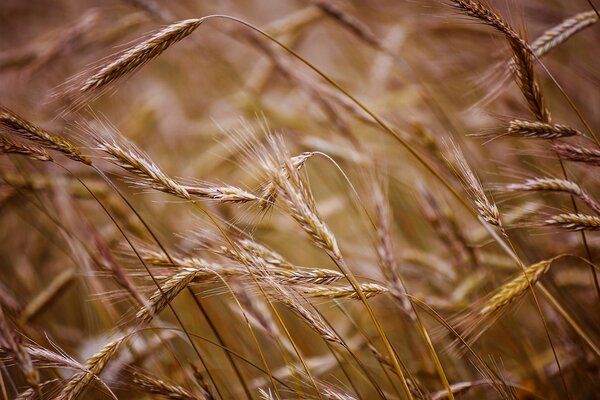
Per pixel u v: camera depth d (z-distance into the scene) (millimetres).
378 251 1729
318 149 1959
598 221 1643
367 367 1791
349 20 1952
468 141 1996
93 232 1716
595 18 1695
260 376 1816
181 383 1773
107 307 1792
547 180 1665
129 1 1973
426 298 1811
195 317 1852
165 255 1682
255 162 1628
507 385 1691
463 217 1930
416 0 1692
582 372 1782
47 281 2004
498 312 1669
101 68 1638
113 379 1696
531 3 1974
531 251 1861
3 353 1621
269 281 1624
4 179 1812
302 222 1604
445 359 1812
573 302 1829
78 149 1625
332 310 1960
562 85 2008
